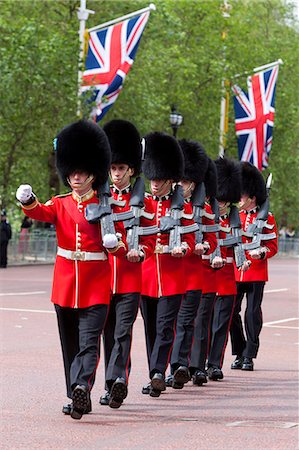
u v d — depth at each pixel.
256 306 34.38
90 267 24.31
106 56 87.31
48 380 29.58
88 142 24.44
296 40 143.50
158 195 29.23
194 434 22.81
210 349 32.09
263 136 108.19
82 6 95.50
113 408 25.70
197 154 30.89
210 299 31.02
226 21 121.88
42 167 103.31
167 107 108.44
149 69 108.06
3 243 93.38
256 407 26.56
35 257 103.25
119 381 25.23
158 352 27.98
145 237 26.58
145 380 30.52
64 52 92.25
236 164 34.03
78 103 91.19
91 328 24.16
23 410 25.11
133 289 26.25
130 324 26.23
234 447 21.62
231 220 33.12
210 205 31.95
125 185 27.30
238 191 33.69
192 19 121.62
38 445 21.28
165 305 28.19
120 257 26.30
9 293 61.81
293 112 138.88
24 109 93.62
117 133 27.28
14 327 43.12
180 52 118.31
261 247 34.94
